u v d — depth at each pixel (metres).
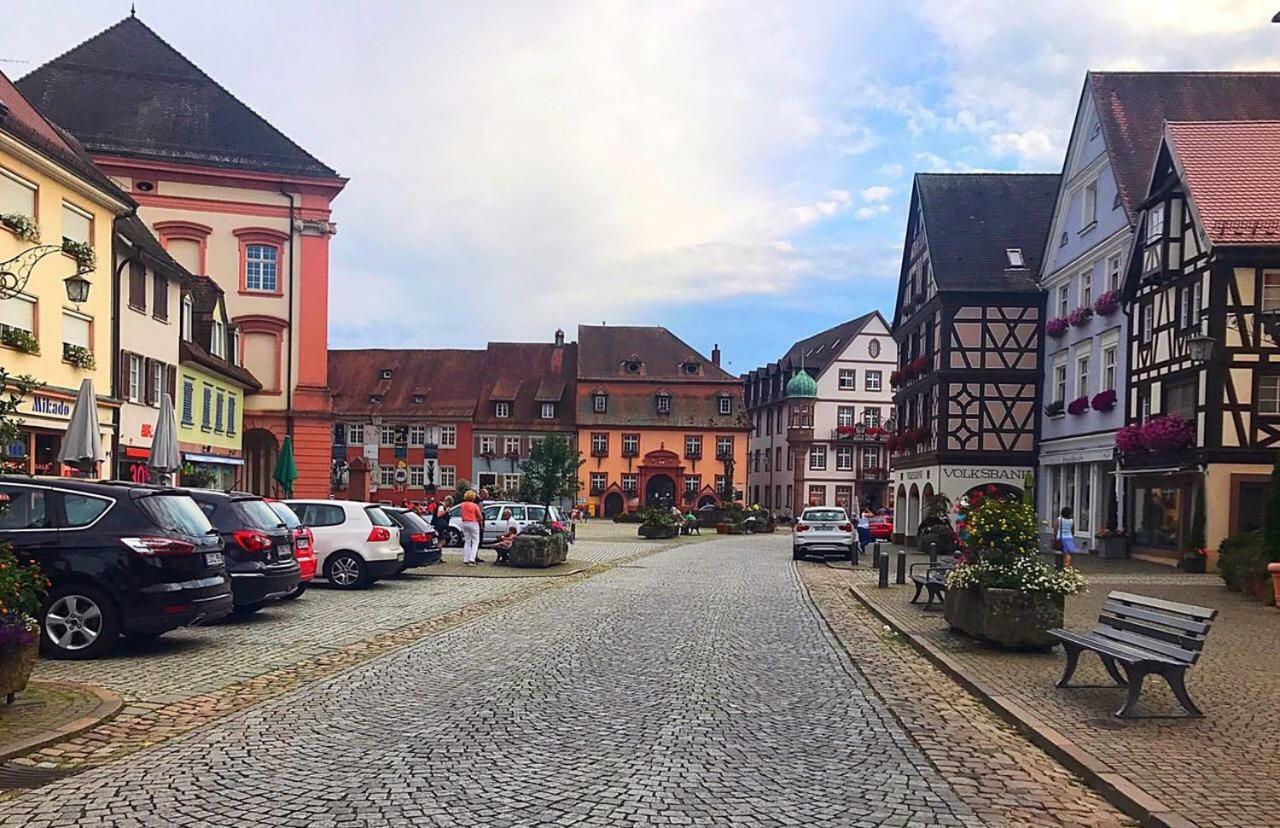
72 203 26.41
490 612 16.44
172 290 34.31
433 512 38.09
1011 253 43.09
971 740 8.09
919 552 38.62
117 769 6.76
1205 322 26.78
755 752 7.51
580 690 9.82
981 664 11.35
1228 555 21.66
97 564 10.80
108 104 46.56
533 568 26.25
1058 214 39.75
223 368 39.91
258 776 6.61
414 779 6.57
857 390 81.62
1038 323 41.44
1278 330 25.31
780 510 84.94
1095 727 8.18
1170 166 28.89
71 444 20.19
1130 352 32.06
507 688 9.84
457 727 8.11
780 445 85.62
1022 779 6.94
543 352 90.50
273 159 47.06
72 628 10.85
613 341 89.31
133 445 30.55
